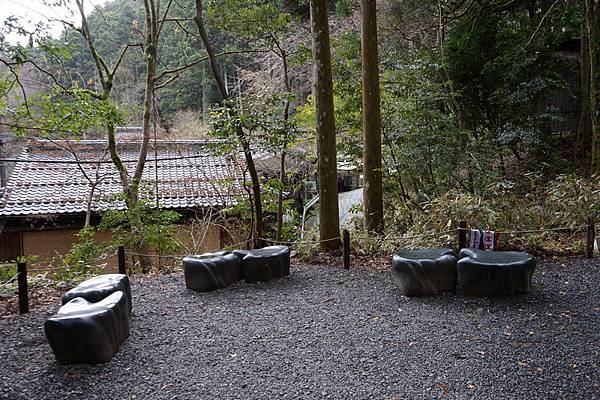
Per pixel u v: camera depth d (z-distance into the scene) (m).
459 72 8.82
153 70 7.85
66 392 2.62
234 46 13.36
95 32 14.85
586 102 9.34
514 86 8.84
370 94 5.88
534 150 8.88
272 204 7.60
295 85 11.50
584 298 3.75
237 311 3.92
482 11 9.23
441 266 4.01
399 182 7.29
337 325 3.50
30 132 7.59
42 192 9.31
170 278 5.13
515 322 3.35
